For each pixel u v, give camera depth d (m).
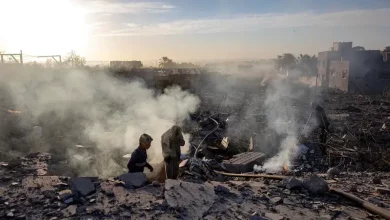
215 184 5.70
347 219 4.27
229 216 4.21
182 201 4.44
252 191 5.32
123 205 4.28
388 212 4.35
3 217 3.92
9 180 5.34
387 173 7.81
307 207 4.67
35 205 4.30
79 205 4.33
